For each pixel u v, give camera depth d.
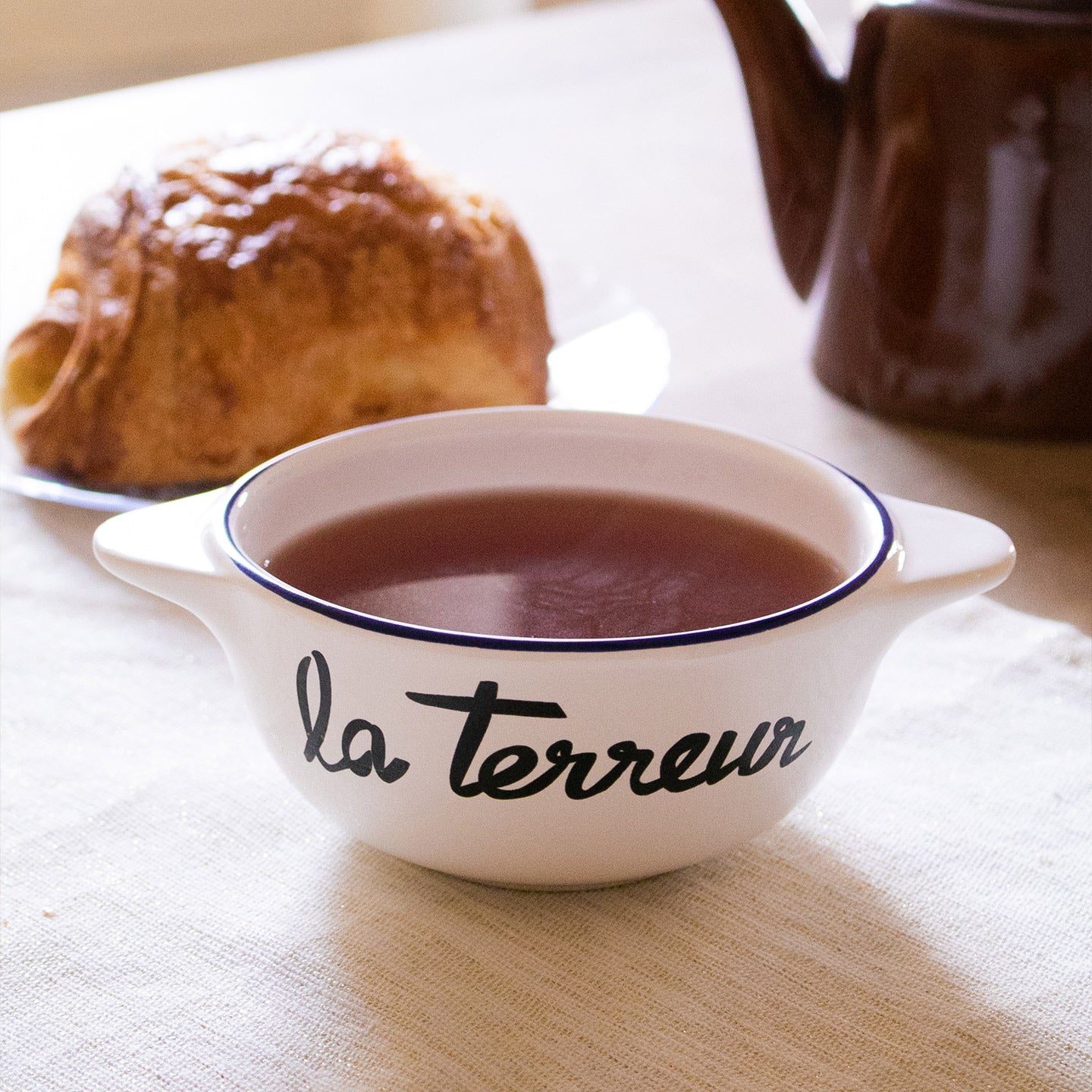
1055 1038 0.66
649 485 0.74
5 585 0.82
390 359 0.89
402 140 0.94
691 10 1.72
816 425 0.93
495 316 0.90
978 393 0.92
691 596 0.69
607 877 0.68
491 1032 0.66
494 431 0.74
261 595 0.66
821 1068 0.65
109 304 0.88
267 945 0.68
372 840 0.68
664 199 1.22
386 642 0.65
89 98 1.35
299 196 0.89
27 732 0.75
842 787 0.73
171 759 0.74
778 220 0.96
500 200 0.94
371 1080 0.65
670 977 0.67
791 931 0.69
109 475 0.87
